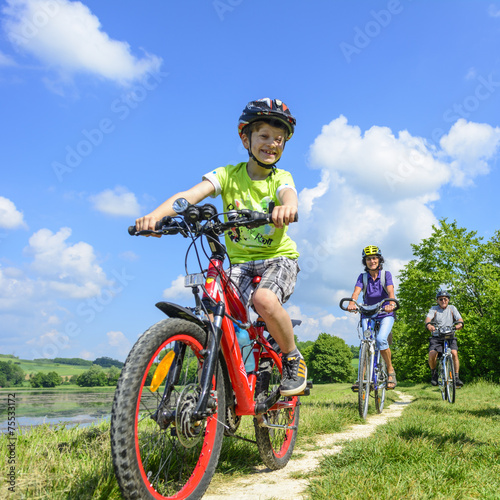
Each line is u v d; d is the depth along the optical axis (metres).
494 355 24.19
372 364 6.20
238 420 2.94
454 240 29.28
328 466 3.09
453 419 5.27
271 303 2.69
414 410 6.62
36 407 9.09
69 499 2.26
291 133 3.02
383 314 6.59
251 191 3.05
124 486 1.82
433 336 9.02
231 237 3.03
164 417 2.10
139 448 2.04
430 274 29.39
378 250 6.75
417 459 2.97
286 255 3.02
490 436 4.06
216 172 3.10
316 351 93.19
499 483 2.50
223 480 2.97
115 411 1.85
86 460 2.87
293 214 2.26
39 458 2.92
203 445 2.48
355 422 5.62
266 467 3.32
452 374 8.53
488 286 26.61
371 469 2.78
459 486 2.44
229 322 2.60
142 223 2.47
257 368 2.98
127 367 1.93
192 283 2.44
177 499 2.19
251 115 2.91
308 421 4.89
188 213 2.34
